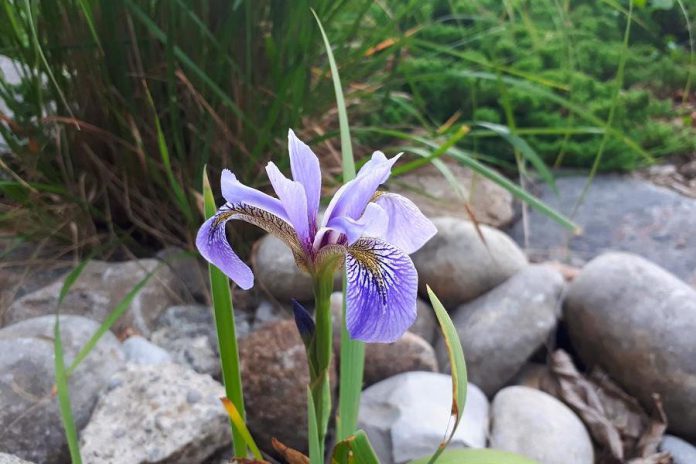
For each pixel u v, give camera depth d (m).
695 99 0.69
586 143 0.56
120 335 0.39
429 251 0.43
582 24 0.67
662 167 0.60
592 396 0.38
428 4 0.57
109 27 0.38
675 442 0.36
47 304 0.39
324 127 0.49
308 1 0.40
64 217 0.42
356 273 0.20
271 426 0.35
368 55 0.49
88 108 0.41
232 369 0.24
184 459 0.31
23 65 0.40
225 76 0.42
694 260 0.48
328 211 0.21
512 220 0.53
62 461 0.32
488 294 0.42
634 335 0.38
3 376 0.32
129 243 0.44
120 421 0.32
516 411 0.35
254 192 0.21
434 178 0.54
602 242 0.50
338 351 0.37
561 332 0.42
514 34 0.62
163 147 0.35
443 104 0.58
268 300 0.42
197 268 0.44
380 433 0.33
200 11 0.40
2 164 0.38
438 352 0.41
